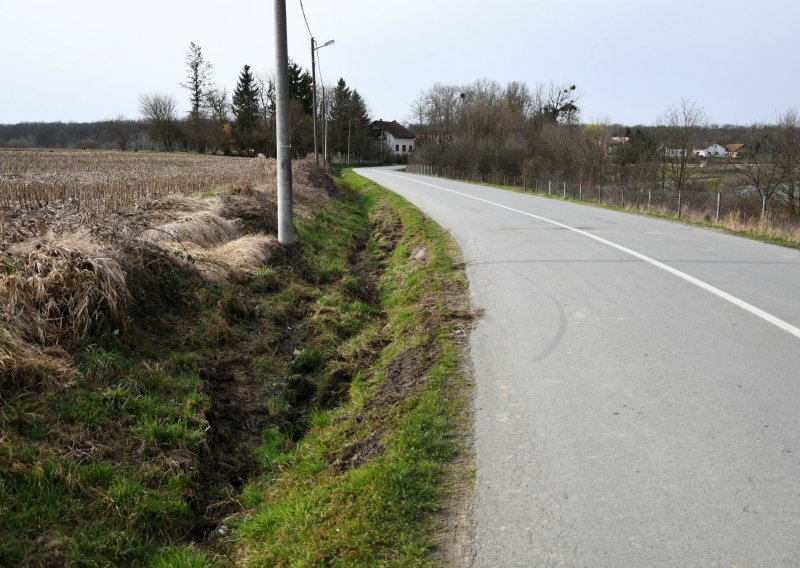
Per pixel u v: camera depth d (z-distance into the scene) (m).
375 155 107.69
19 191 15.82
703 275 8.90
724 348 5.89
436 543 3.27
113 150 90.94
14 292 5.65
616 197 23.42
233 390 6.54
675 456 4.00
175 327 7.18
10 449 4.05
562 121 68.12
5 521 3.55
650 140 30.42
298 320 9.09
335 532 3.47
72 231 8.61
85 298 5.96
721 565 2.95
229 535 4.12
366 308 9.80
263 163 46.00
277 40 11.15
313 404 6.45
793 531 3.18
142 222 10.59
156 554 3.78
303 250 13.23
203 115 89.31
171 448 4.91
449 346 6.40
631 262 10.05
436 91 93.56
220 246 11.01
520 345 6.36
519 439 4.36
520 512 3.49
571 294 8.20
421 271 10.82
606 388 5.14
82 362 5.52
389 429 4.77
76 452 4.38
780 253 10.63
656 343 6.14
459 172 57.28
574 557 3.08
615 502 3.53
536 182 33.44
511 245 12.40
